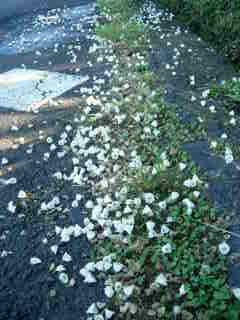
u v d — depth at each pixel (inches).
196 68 62.3
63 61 75.3
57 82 66.2
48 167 44.4
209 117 47.6
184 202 33.8
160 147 43.2
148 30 81.0
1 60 84.0
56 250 33.0
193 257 29.6
